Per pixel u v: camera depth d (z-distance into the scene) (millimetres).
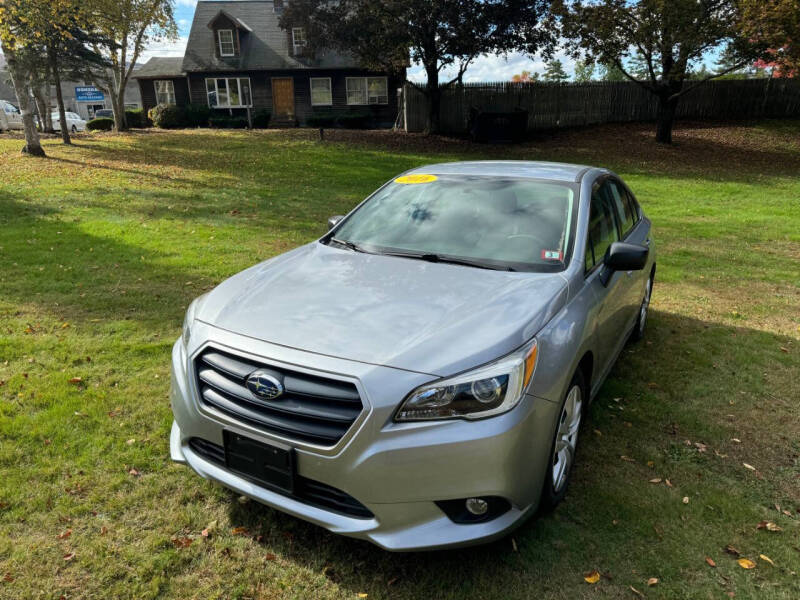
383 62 22953
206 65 31203
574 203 3486
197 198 11664
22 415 3492
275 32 33250
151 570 2404
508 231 3342
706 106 27891
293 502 2326
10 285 5922
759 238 9820
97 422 3461
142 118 31281
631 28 20094
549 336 2529
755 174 18422
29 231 8227
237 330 2510
